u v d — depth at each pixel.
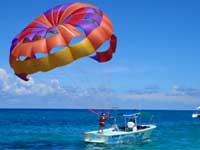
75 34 16.67
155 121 79.75
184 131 44.62
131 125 27.86
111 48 20.05
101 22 17.95
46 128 48.19
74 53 16.56
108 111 26.53
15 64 17.11
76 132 40.97
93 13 18.19
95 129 46.91
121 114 28.06
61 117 101.75
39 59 16.47
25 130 43.69
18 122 65.94
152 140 31.62
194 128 51.44
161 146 27.78
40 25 17.55
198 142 31.16
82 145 27.16
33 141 30.20
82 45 16.73
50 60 16.38
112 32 18.03
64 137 34.12
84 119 86.62
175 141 31.48
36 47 16.38
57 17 17.80
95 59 20.62
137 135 27.92
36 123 62.59
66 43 16.45
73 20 17.42
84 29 17.28
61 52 16.36
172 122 74.31
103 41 17.34
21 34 17.45
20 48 16.67
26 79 17.83
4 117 96.25
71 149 24.94
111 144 25.77
